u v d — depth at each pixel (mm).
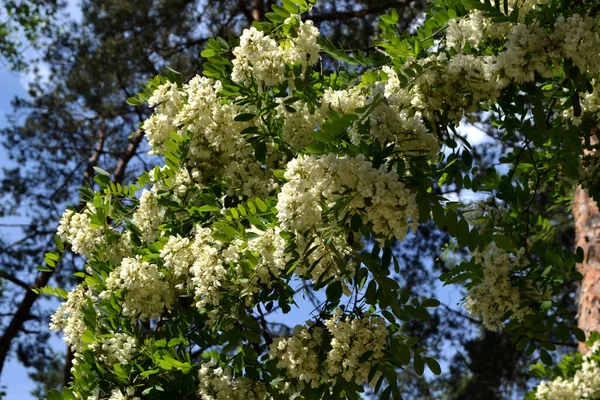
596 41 3529
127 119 14672
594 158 4863
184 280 3910
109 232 4184
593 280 6973
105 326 3904
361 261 3311
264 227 3537
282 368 3719
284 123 4027
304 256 3184
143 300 3838
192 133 4129
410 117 3600
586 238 7152
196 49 13328
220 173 4160
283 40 4082
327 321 3367
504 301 4512
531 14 3680
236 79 3912
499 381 14961
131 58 13117
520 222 5035
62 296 4238
